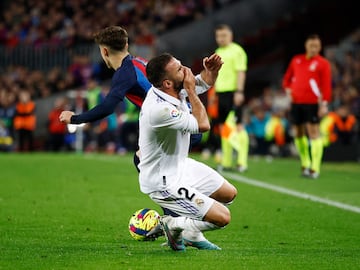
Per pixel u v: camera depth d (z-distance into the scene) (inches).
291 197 1071.0
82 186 1168.2
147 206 973.2
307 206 987.3
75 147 2156.7
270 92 2149.4
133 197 1051.9
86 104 2124.8
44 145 2235.5
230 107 1427.2
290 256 633.0
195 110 615.5
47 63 2491.4
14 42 2625.5
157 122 612.7
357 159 1819.6
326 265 591.2
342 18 2529.5
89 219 866.1
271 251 669.9
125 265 581.9
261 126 2010.3
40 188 1141.1
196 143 733.9
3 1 2815.0
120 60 717.9
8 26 2706.7
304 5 2500.0
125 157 1806.1
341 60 2393.0
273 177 1337.4
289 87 1380.4
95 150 2144.4
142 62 715.4
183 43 2428.6
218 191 666.2
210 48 2422.5
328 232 802.8
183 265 582.6
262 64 2541.8
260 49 2539.4
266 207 975.6
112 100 685.9
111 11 2652.6
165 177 628.7
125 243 712.4
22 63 2492.6
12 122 2160.4
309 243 735.7
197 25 2440.9
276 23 2506.2
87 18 2647.6
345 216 909.2
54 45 2495.1
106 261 598.2
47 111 2314.2
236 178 1310.3
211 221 628.1
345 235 783.7
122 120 2114.9
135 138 2127.2
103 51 720.3
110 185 1182.9
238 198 1055.0
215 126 1539.1
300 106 1348.4
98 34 720.3
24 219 860.0
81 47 2490.2
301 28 2519.7
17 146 2149.4
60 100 2160.4
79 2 2709.2
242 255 633.0
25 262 595.5
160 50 2405.3
